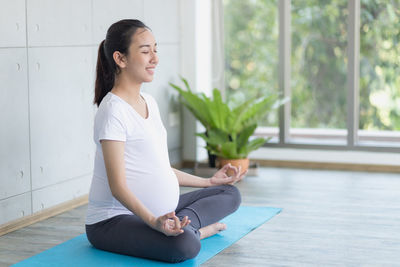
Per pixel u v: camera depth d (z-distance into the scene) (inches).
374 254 122.9
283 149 218.5
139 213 107.3
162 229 106.6
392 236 135.0
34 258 120.5
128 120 111.6
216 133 195.3
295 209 159.3
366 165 208.7
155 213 116.4
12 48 138.5
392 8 213.2
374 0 214.1
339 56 232.1
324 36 232.5
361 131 225.8
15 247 130.0
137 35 111.8
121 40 111.5
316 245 128.9
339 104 235.1
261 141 197.0
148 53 112.9
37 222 149.1
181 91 199.6
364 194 175.2
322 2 230.5
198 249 114.0
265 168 215.8
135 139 112.9
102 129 109.3
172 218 111.7
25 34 142.0
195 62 216.4
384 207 160.6
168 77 209.3
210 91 225.5
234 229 139.0
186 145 222.1
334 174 203.8
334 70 233.8
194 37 215.5
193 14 214.7
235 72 266.2
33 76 145.5
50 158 153.5
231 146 191.5
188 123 220.7
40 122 148.9
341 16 228.7
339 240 132.3
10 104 139.0
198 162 216.4
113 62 113.3
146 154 114.5
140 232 114.4
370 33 217.0
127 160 113.4
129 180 113.8
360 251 124.8
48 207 153.9
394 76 218.1
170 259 113.5
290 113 235.9
